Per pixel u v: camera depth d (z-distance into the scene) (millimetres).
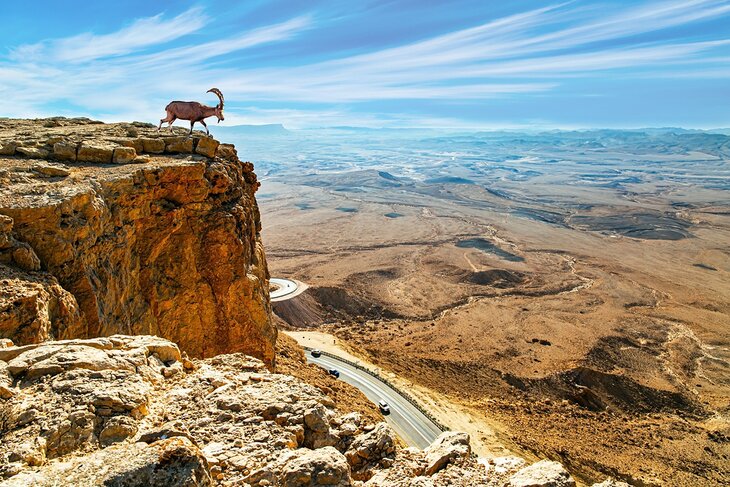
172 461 8703
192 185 32844
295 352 62906
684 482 54125
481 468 14227
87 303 22375
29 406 10727
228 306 34938
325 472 11133
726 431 70125
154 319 30688
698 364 97312
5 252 19625
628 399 82375
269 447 12328
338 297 130500
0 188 22797
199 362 18094
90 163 29984
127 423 11008
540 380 87000
